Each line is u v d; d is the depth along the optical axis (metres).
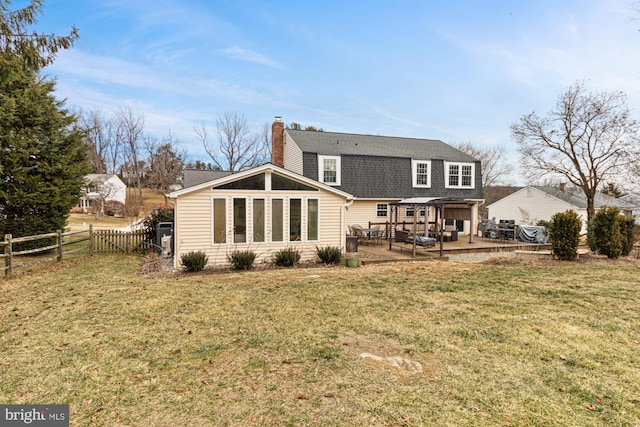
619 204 26.81
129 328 5.24
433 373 3.87
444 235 17.69
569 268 10.45
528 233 17.44
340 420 3.01
